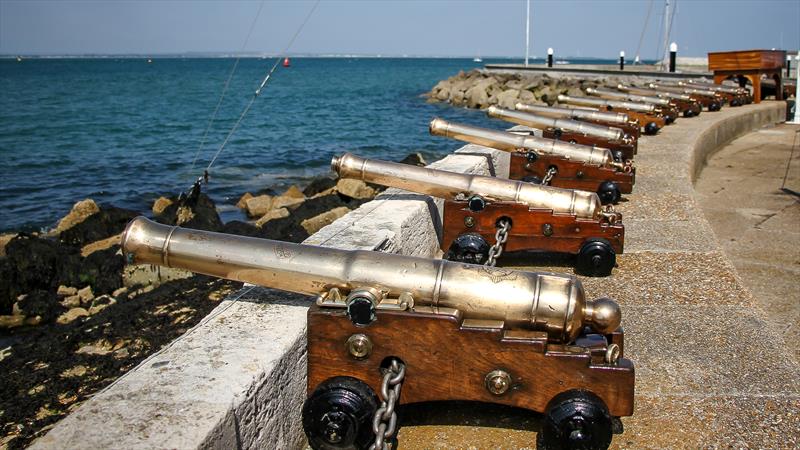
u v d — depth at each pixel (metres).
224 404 2.71
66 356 6.39
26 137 29.81
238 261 3.50
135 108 45.41
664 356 4.21
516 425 3.59
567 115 11.77
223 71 121.31
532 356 3.12
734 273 5.62
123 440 2.47
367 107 44.34
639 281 5.50
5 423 5.26
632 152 9.80
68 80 87.00
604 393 3.11
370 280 3.35
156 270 8.73
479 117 35.72
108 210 12.45
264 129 32.75
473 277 3.29
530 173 8.16
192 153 24.67
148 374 2.92
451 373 3.19
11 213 15.18
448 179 6.02
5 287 8.55
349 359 3.21
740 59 21.89
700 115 17.44
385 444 3.03
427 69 140.00
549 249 5.80
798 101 20.88
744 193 10.83
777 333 4.52
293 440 3.35
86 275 9.18
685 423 3.52
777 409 3.62
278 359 3.12
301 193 15.09
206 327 3.38
